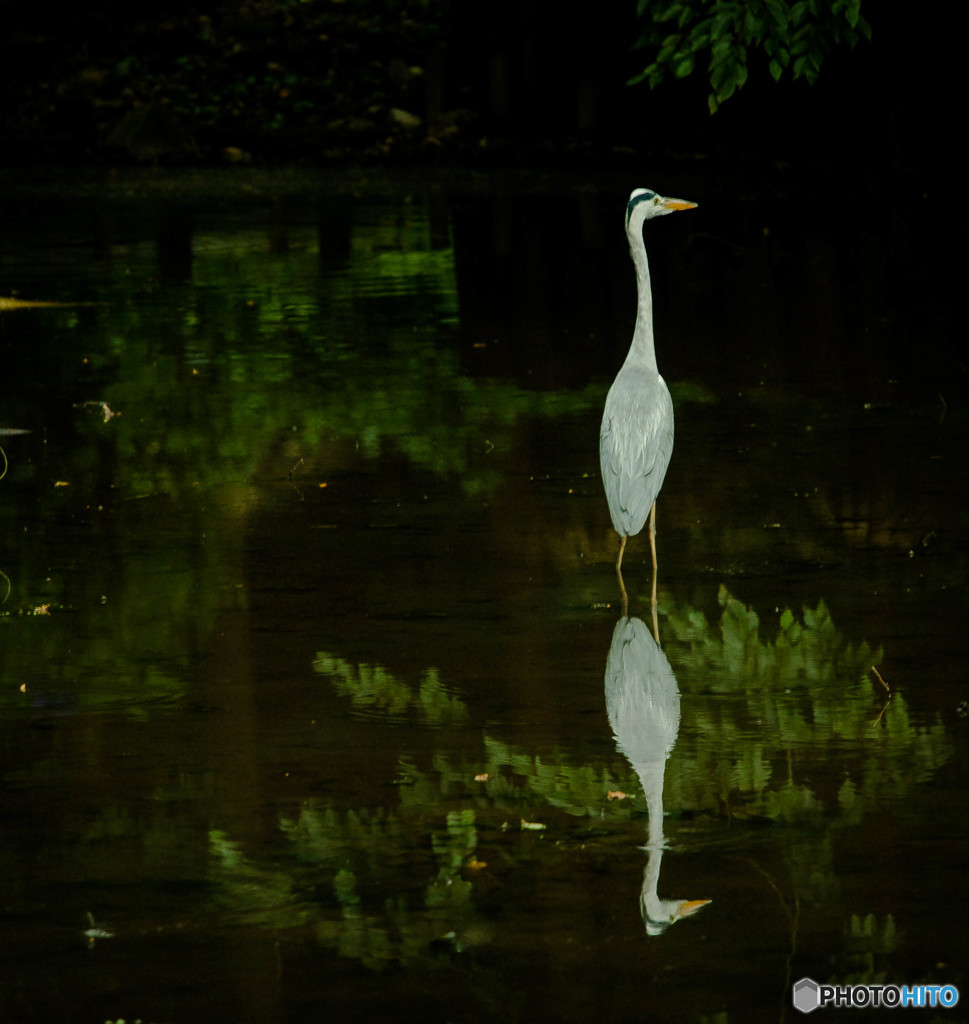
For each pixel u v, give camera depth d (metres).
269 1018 6.27
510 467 14.81
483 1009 6.32
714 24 15.28
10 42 51.84
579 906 7.07
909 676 9.72
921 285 24.81
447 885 7.27
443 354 20.33
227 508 13.58
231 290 25.30
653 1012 6.29
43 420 16.84
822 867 7.37
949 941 6.73
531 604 11.12
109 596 11.33
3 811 8.04
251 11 54.16
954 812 7.91
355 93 49.72
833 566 11.78
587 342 21.06
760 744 8.79
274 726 9.11
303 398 17.84
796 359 19.64
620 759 8.62
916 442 15.41
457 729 9.05
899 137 41.25
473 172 42.47
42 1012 6.31
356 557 12.20
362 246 29.98
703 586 11.42
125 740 8.94
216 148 46.41
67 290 25.38
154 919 7.00
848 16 14.86
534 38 45.75
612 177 40.62
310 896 7.20
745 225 31.91
